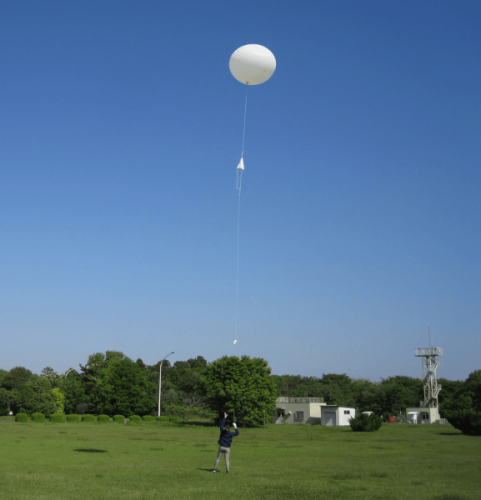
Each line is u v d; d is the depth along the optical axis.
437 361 99.56
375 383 148.62
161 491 15.62
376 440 43.25
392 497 14.94
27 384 89.44
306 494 15.36
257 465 23.70
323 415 83.69
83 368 106.50
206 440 40.88
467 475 20.34
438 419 92.19
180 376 140.75
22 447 31.31
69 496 14.46
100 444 34.75
